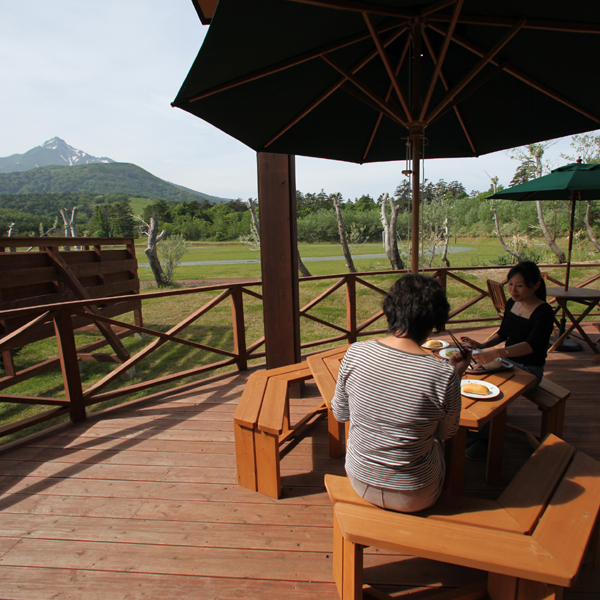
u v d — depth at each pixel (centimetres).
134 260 796
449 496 145
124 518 202
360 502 140
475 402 176
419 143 192
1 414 498
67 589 159
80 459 259
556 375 376
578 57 186
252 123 234
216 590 158
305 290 1299
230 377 415
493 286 446
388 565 171
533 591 126
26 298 511
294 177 333
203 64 158
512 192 400
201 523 197
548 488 147
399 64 217
